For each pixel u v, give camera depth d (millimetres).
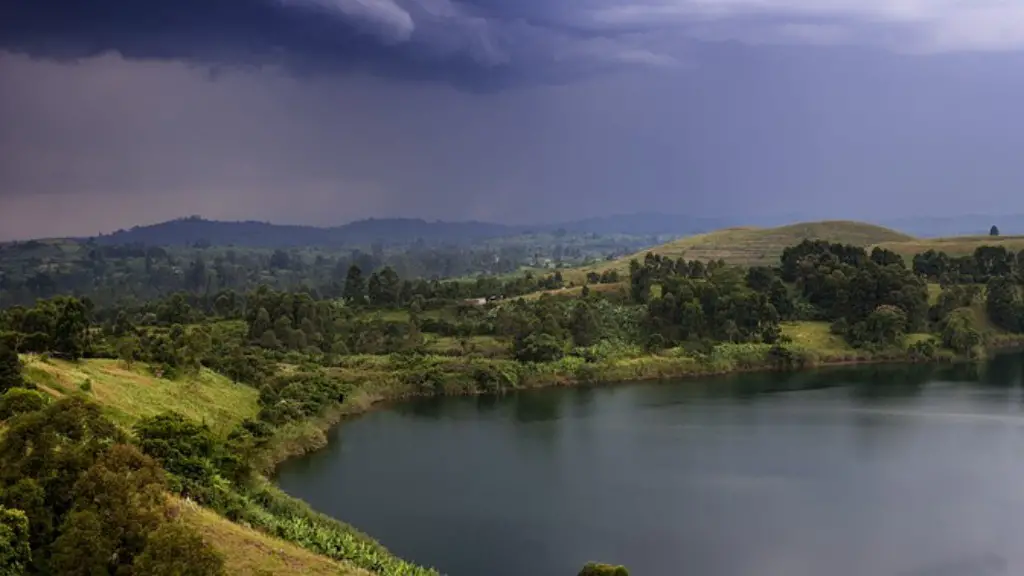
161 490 47594
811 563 70688
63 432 47781
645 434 123000
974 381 166125
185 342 131000
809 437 119438
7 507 42562
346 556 63031
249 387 135000
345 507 86250
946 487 93375
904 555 72625
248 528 61969
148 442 63875
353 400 142000
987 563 70688
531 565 70125
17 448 46062
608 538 76875
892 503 87375
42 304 109500
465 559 71500
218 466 70062
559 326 189625
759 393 157500
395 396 154875
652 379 174875
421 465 104812
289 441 109250
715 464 104438
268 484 79438
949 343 194250
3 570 39250
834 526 80062
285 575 52969
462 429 128500
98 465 44719
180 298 195125
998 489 92375
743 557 72062
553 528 79625
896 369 182625
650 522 81438
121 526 42219
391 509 85625
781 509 85438
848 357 190375
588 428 128125
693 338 191250
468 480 97375
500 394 159875
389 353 182250
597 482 96250
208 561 40750
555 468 103188
